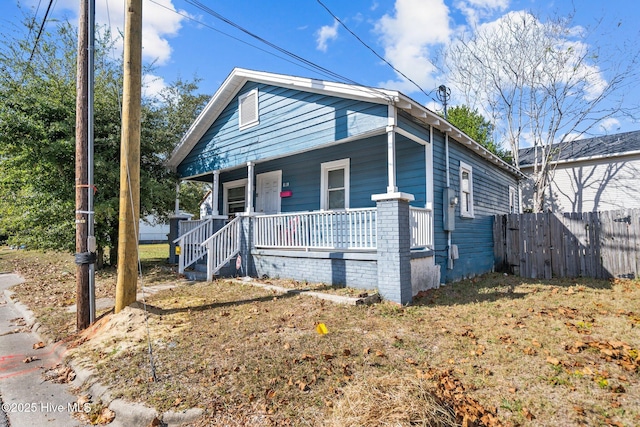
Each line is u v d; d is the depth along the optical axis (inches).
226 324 184.7
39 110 332.5
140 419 110.7
